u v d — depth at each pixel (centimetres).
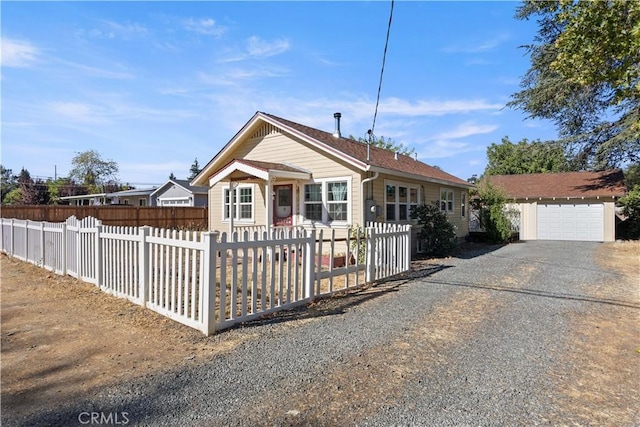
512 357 381
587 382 328
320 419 262
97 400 283
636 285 743
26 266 907
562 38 673
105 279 637
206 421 257
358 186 1101
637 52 600
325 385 313
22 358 363
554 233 1948
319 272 618
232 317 465
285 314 523
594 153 1995
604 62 655
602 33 618
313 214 1201
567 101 1920
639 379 335
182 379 320
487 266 998
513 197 2000
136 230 560
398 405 283
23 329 447
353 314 528
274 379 323
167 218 2084
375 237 773
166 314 492
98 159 5097
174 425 252
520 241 1864
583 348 409
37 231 912
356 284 712
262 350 389
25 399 284
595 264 1034
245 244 480
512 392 307
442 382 323
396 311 546
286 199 1269
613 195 1803
